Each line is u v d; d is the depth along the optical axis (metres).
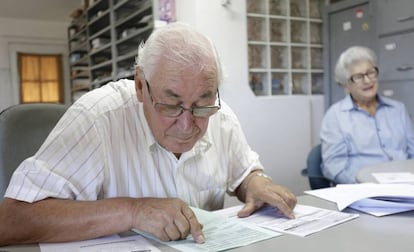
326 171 1.95
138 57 0.86
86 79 3.98
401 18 2.31
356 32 2.62
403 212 0.87
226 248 0.67
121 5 2.78
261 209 0.94
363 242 0.68
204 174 1.04
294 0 2.70
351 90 2.04
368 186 1.04
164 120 0.81
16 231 0.70
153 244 0.70
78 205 0.74
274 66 2.65
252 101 2.50
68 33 5.31
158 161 0.97
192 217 0.73
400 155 1.95
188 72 0.74
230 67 2.39
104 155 0.89
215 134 1.10
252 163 1.15
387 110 2.03
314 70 2.84
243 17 2.43
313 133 2.83
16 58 5.73
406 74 2.33
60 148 0.82
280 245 0.68
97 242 0.71
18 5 5.10
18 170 0.78
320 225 0.79
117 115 0.95
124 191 0.93
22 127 1.07
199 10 2.26
